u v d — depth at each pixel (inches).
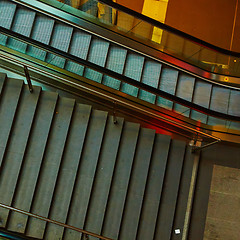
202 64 307.1
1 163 227.1
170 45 296.5
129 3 375.6
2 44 270.4
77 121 250.1
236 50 363.9
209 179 279.9
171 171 266.8
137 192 252.8
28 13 273.3
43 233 227.5
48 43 273.1
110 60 285.1
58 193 236.1
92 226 238.2
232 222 271.0
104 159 250.2
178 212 264.8
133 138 259.3
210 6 381.4
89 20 293.7
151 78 291.7
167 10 377.1
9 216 223.6
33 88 244.7
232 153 287.3
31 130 238.8
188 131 283.4
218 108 297.7
